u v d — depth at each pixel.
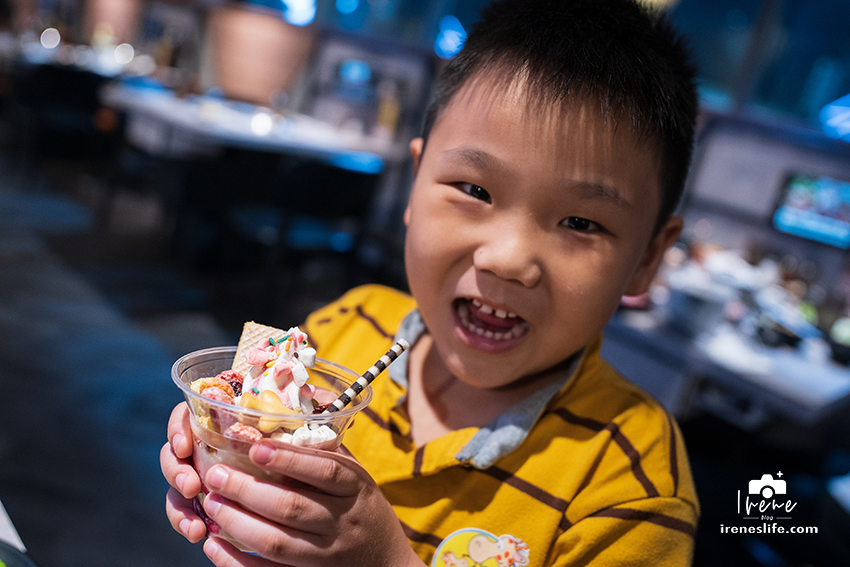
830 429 2.79
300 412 0.62
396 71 5.20
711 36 3.93
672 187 0.78
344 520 0.60
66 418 2.67
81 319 3.54
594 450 0.80
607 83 0.69
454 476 0.82
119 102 4.51
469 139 0.72
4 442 2.43
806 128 3.18
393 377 0.90
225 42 5.65
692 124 0.79
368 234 4.97
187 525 0.65
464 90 0.75
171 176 4.20
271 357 0.64
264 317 4.00
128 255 4.67
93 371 3.05
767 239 3.28
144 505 2.29
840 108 3.31
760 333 2.28
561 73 0.69
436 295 0.77
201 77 6.03
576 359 0.85
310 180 3.66
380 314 1.08
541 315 0.73
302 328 1.15
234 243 4.68
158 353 3.35
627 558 0.75
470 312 0.78
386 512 0.65
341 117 5.49
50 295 3.74
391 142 5.08
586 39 0.70
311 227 4.13
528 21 0.74
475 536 0.79
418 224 0.77
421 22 5.14
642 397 0.90
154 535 2.16
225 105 4.92
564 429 0.83
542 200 0.69
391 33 5.35
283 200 3.72
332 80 5.56
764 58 3.53
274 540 0.58
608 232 0.72
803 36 3.48
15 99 6.09
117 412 2.78
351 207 3.91
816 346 2.36
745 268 2.79
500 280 0.71
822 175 3.11
